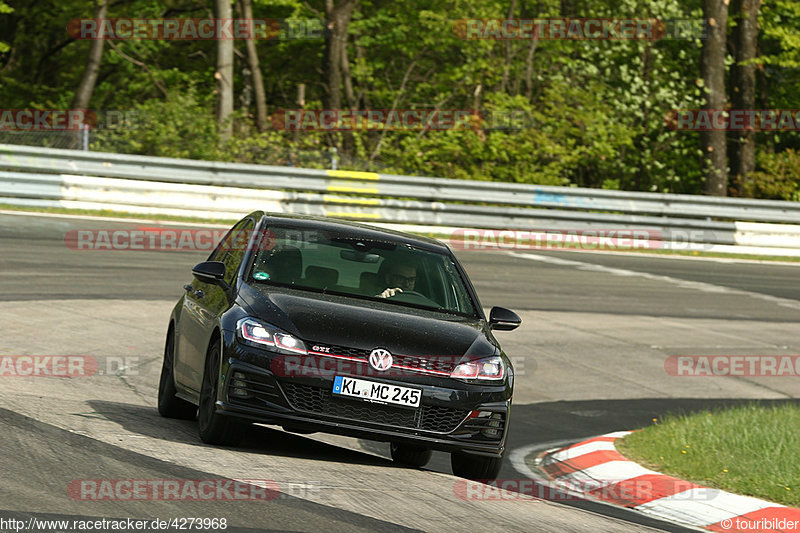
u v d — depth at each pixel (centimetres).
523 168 10175
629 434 3278
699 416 3462
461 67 11375
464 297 2619
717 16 10638
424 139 9981
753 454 2855
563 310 5656
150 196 7075
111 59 11944
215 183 7381
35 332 3894
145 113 8619
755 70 13350
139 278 5262
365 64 11856
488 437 2298
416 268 2622
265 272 2480
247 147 8544
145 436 2300
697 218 8412
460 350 2314
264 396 2195
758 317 6050
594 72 11319
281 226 2652
